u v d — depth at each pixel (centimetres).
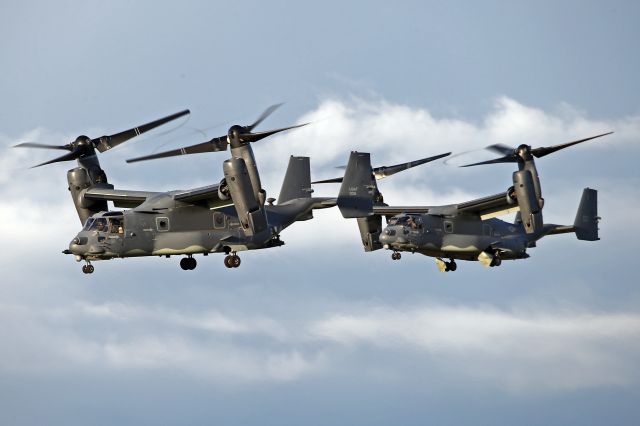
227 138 13300
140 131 15075
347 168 15662
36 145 15025
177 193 13900
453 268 16838
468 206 15862
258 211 13275
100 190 14988
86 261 13825
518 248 16562
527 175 14962
